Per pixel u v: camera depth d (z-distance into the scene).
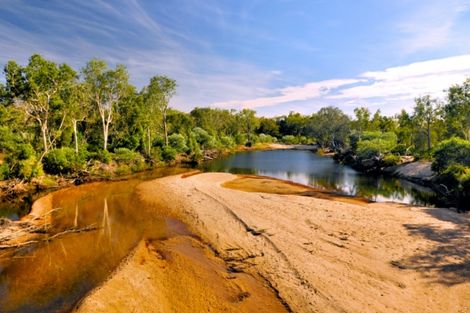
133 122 52.22
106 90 44.91
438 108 45.47
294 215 20.23
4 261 14.98
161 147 56.19
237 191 28.30
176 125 75.56
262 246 15.69
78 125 51.12
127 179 36.94
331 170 45.59
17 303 11.50
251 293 11.88
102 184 33.88
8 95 33.94
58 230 19.19
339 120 85.12
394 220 18.70
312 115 120.88
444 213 20.11
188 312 10.80
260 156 70.94
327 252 14.51
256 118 117.38
